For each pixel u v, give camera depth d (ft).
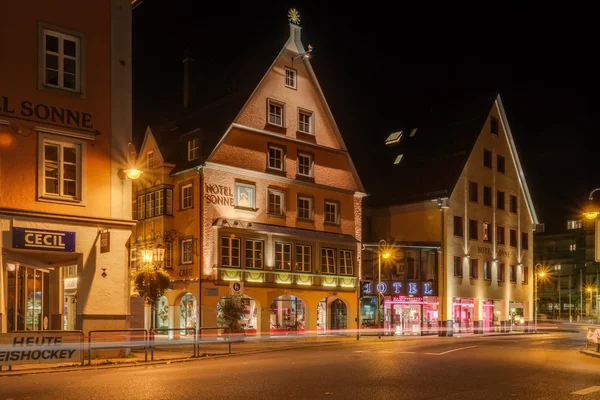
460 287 163.84
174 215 123.24
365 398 39.63
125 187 76.48
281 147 130.52
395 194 173.78
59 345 62.39
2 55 69.21
